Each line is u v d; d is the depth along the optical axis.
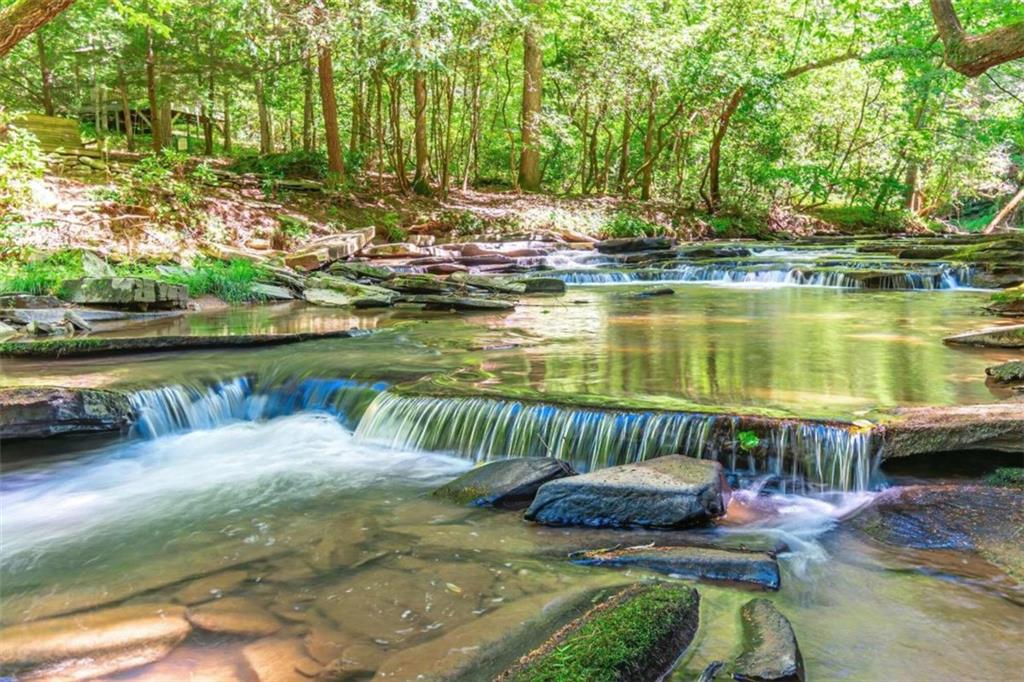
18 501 4.96
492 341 8.74
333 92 20.64
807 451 4.72
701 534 4.06
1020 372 6.14
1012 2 19.09
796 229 29.61
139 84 24.73
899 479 4.65
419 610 3.31
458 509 4.57
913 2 23.36
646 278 17.69
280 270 14.09
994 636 3.00
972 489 4.30
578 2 22.86
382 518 4.46
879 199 32.19
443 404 5.83
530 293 14.62
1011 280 14.98
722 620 3.13
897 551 3.79
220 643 3.07
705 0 25.61
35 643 3.09
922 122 31.39
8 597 3.54
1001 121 29.05
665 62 23.48
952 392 5.81
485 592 3.46
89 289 10.84
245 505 4.76
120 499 4.94
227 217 16.45
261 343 8.52
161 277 12.34
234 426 6.71
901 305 12.38
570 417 5.31
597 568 3.69
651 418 5.11
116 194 14.82
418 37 16.48
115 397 6.17
